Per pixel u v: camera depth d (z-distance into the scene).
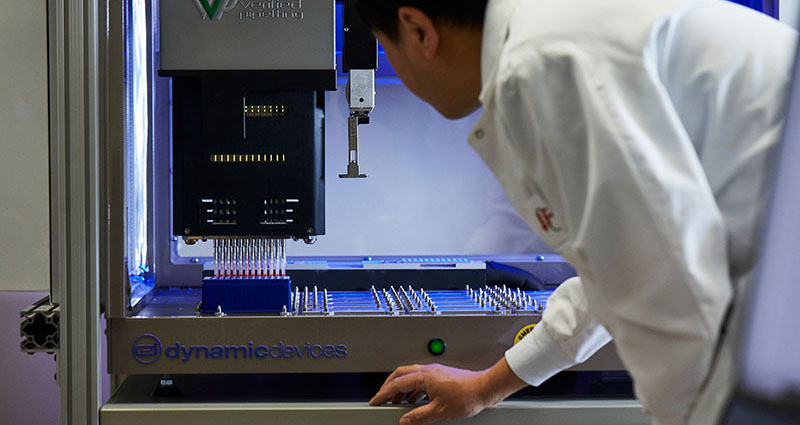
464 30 0.80
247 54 1.19
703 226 0.64
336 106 1.53
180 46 1.18
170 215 1.52
